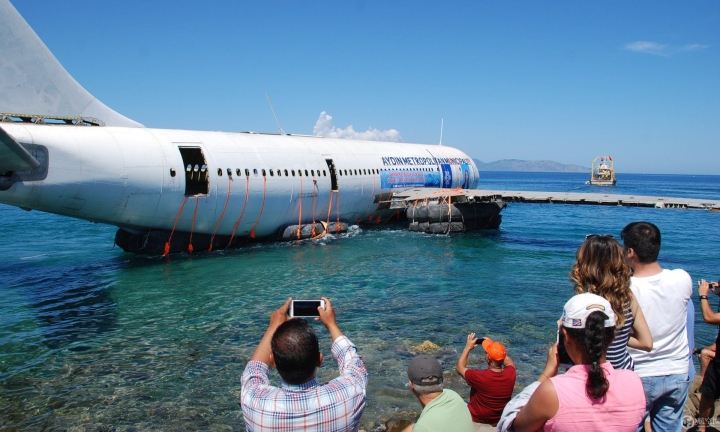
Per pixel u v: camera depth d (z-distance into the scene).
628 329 4.55
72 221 34.50
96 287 15.95
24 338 11.57
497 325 12.58
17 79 17.23
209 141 21.22
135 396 8.86
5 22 16.55
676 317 4.92
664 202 25.08
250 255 21.00
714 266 21.30
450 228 28.09
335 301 14.60
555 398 3.64
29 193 16.03
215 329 12.24
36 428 7.80
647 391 5.02
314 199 25.08
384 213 31.53
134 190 18.16
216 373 9.80
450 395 4.43
